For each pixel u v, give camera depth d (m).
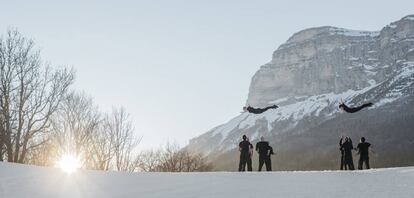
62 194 13.91
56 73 39.97
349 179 15.91
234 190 14.05
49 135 44.75
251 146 26.94
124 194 13.86
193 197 12.92
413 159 112.00
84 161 48.84
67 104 46.19
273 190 13.79
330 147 140.12
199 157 77.00
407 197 11.24
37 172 18.70
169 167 72.38
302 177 17.48
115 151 51.53
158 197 13.14
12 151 37.41
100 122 49.59
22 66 37.91
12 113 37.50
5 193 13.95
